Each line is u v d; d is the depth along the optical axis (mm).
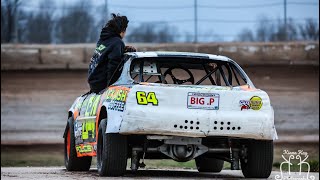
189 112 18094
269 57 70688
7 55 70312
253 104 18484
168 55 19688
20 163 38562
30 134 65250
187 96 18188
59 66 70250
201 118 18094
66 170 23531
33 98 68188
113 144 18469
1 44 70625
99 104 19781
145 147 18750
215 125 18172
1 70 70000
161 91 18125
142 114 17922
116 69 20234
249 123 18328
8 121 66562
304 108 67750
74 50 70625
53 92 68812
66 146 23625
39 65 70312
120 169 18656
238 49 70375
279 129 66125
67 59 70625
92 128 20359
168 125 17969
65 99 68312
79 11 70938
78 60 70625
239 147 19766
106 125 18750
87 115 20984
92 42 71312
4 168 27391
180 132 18062
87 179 17969
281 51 70750
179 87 18219
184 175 20891
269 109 18594
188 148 18812
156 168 27578
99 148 19234
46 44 71438
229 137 18672
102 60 20438
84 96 22344
